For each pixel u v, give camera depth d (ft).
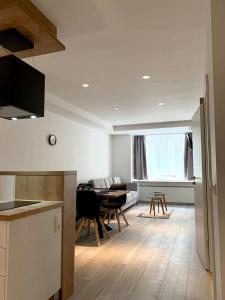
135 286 8.21
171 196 25.84
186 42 8.48
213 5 5.28
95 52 9.15
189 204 25.23
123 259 10.58
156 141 27.55
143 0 6.21
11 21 6.10
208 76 6.75
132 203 23.86
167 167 27.07
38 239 6.40
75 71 10.95
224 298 4.84
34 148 14.53
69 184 7.91
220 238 4.93
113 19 6.97
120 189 19.77
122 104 16.53
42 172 7.78
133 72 11.12
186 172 25.91
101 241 13.15
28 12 5.90
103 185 21.83
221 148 5.04
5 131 12.35
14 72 6.40
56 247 7.18
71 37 7.96
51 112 16.34
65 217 7.64
